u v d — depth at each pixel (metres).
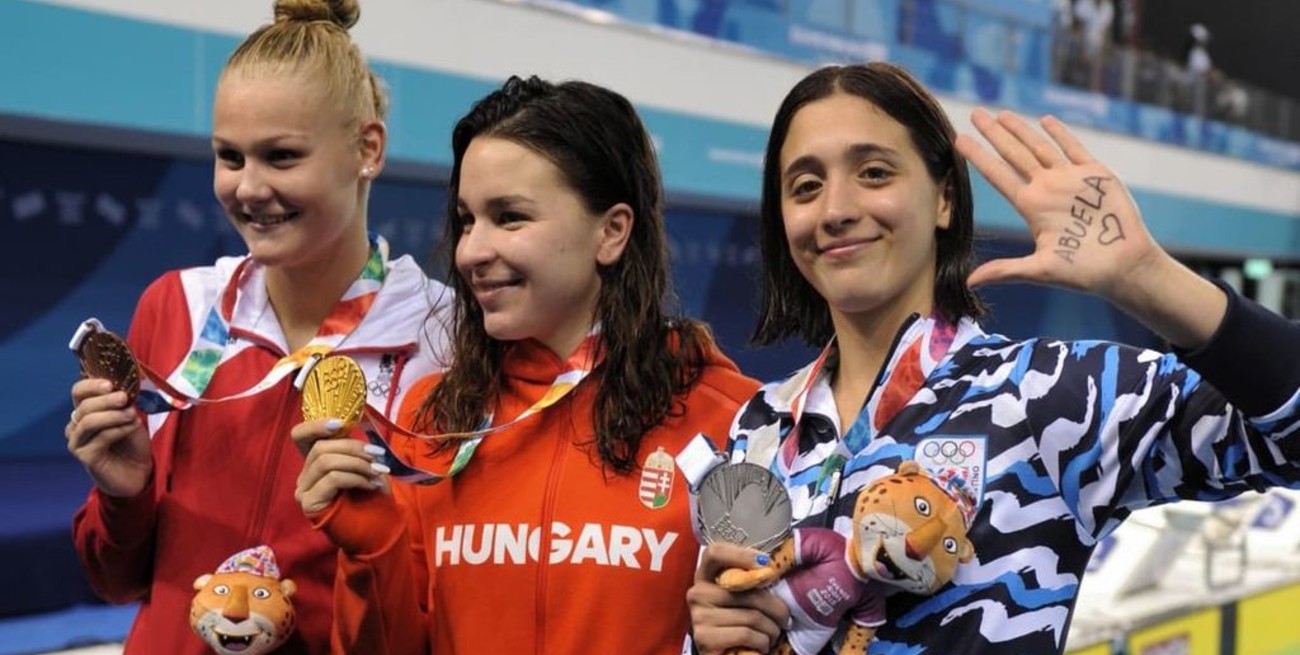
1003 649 2.50
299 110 3.25
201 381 3.48
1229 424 2.39
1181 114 19.59
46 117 7.92
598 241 3.18
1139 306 2.30
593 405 3.19
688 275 13.45
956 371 2.72
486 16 10.66
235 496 3.45
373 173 3.50
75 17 8.04
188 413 3.52
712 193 12.93
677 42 12.39
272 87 3.24
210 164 9.72
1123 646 5.75
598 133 3.16
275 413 3.46
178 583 3.45
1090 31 18.97
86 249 9.00
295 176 3.27
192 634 3.40
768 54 13.43
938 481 2.56
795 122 2.85
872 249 2.74
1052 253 2.32
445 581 3.18
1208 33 22.36
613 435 3.13
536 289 3.10
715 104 12.86
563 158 3.09
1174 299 2.27
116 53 8.28
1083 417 2.56
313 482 2.96
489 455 3.23
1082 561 2.58
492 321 3.14
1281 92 23.17
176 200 9.55
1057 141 2.42
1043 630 2.51
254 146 3.26
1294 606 7.25
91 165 8.93
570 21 11.41
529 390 3.26
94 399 3.22
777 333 3.14
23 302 8.66
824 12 14.04
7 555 7.86
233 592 3.13
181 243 9.65
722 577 2.60
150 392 3.35
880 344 2.86
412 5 10.09
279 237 3.32
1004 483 2.57
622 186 3.20
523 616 3.09
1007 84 16.48
